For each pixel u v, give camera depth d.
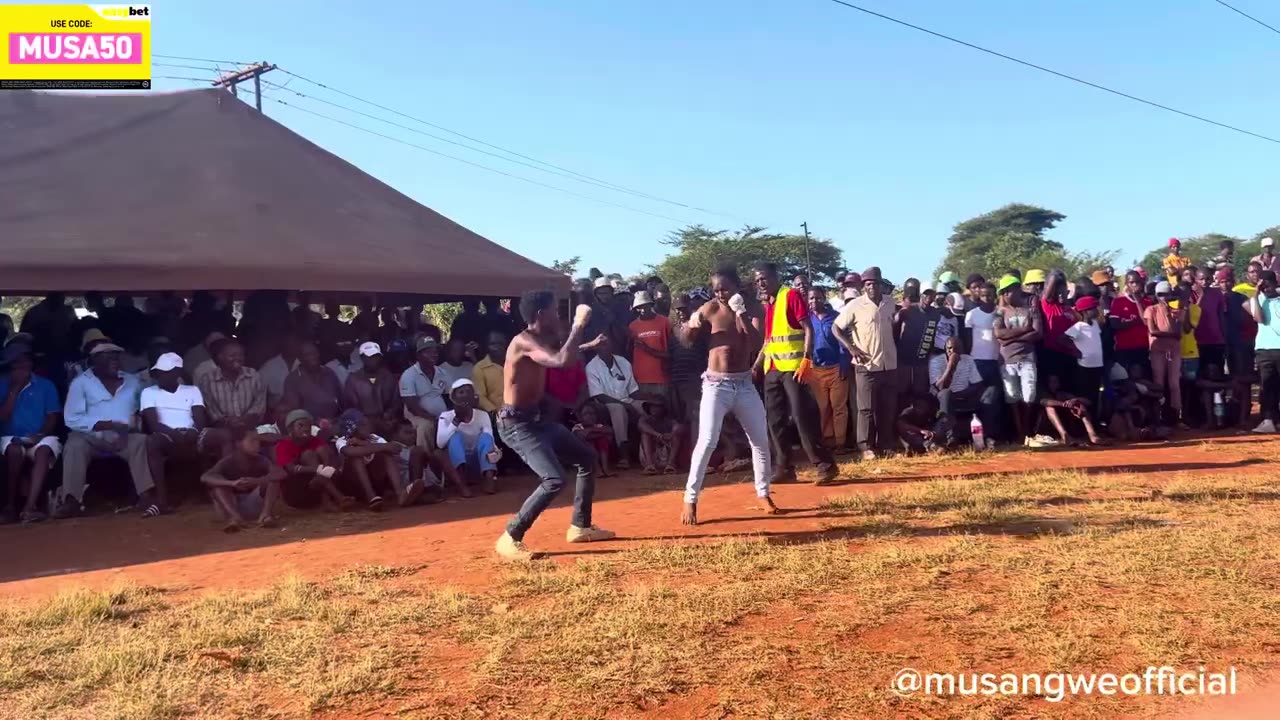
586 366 11.05
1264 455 10.10
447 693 3.99
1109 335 12.05
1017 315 11.05
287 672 4.24
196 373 9.48
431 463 9.26
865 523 6.96
